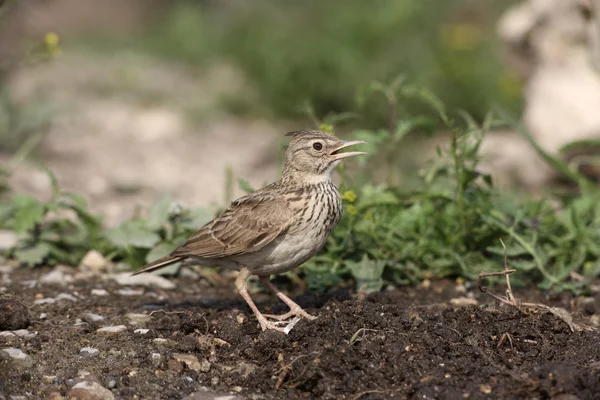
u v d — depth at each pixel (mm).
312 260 12438
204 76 32250
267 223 10297
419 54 26391
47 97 25094
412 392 8438
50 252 13383
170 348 9562
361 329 9461
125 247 12969
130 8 42156
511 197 14164
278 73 28062
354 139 12734
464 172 12258
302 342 9453
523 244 12141
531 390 8312
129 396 8609
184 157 23234
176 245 12945
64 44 35531
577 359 9195
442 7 28938
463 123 24750
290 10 30922
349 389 8547
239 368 9219
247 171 22234
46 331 10047
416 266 12508
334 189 10797
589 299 11820
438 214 12625
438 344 9227
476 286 12203
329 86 26750
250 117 28609
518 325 9789
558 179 18875
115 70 32125
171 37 35906
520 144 21984
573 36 18844
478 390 8398
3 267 13102
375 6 28734
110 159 22609
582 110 18328
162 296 12062
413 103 24734
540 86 19219
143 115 27094
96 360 9258
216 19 36531
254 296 12188
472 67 25656
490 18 29125
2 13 16078
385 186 13312
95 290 12047
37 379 8805
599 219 13125
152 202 18688
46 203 13242
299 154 10711
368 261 12039
